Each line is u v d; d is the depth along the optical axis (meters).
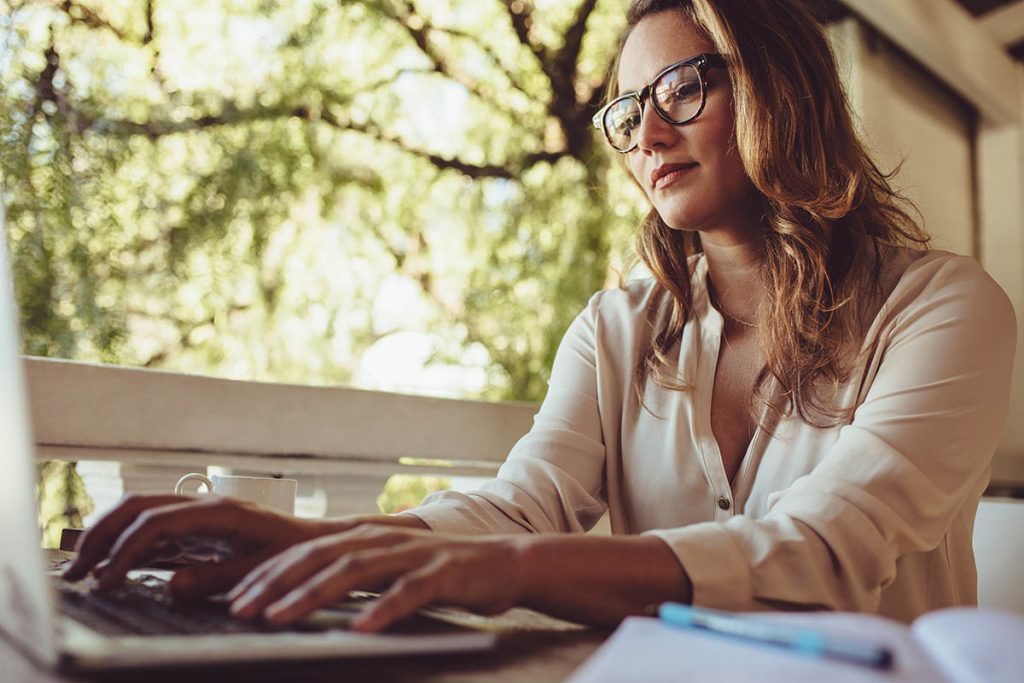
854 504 0.83
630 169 1.46
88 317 2.11
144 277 2.37
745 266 1.30
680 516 1.25
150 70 2.33
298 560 0.62
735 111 1.22
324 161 2.81
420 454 1.92
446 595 0.62
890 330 1.09
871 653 0.46
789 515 0.82
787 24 1.26
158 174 2.36
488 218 2.99
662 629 0.54
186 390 1.63
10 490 0.52
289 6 2.65
